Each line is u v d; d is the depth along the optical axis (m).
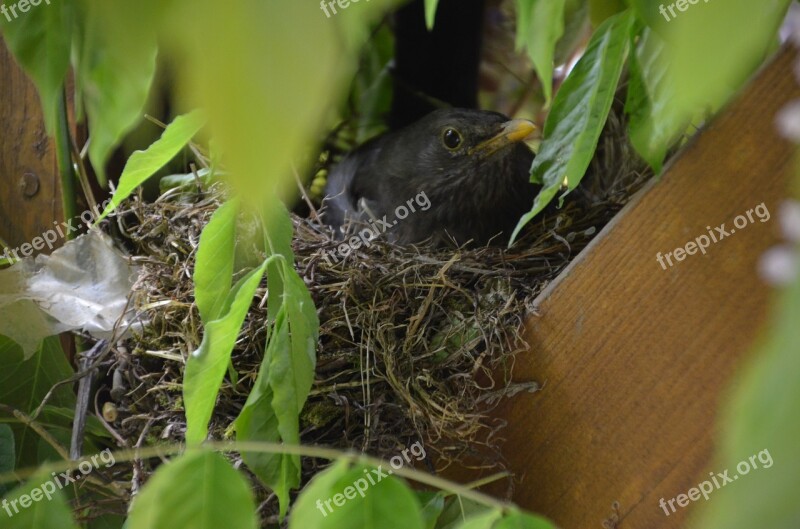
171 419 0.49
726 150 0.43
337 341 0.49
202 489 0.30
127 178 0.43
